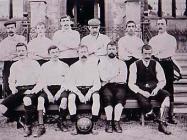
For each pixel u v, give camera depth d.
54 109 7.10
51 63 7.34
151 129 7.00
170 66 7.52
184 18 11.20
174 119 7.47
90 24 7.78
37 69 7.36
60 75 7.28
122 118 7.57
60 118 6.98
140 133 6.76
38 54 7.91
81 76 7.23
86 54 7.27
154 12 11.19
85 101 7.03
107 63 7.26
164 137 6.54
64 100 6.91
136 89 7.16
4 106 7.07
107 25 10.90
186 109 7.91
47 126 7.27
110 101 6.89
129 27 7.99
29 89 7.27
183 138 6.49
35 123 7.41
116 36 10.09
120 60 7.30
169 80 7.49
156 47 7.89
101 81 7.26
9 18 10.59
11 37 8.18
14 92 7.23
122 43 8.00
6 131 6.96
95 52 7.76
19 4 10.63
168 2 11.19
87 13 11.45
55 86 7.27
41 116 6.82
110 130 6.84
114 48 7.26
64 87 7.16
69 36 7.99
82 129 6.75
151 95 7.11
